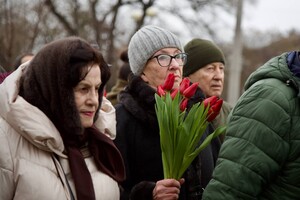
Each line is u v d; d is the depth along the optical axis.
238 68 15.72
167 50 3.27
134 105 3.18
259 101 2.62
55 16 15.12
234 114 2.69
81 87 2.54
